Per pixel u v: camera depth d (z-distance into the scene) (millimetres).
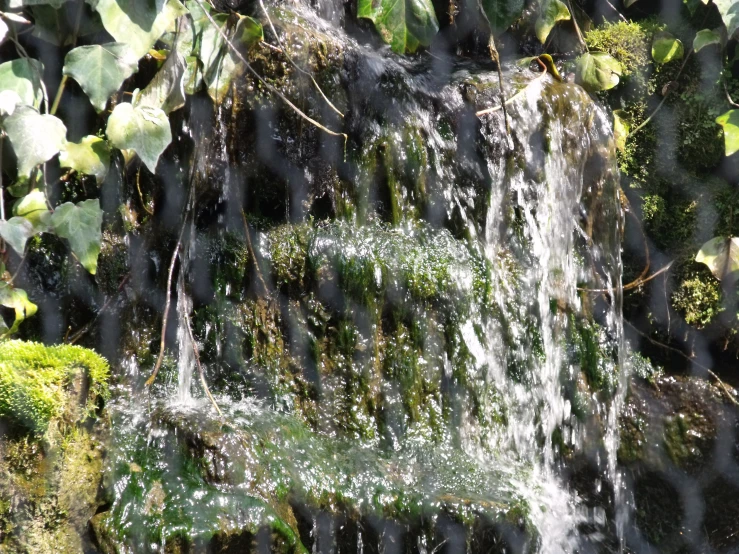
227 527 2482
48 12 2578
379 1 2686
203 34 2605
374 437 2650
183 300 2643
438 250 2699
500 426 2697
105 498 2494
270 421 2605
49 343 2639
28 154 2539
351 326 2670
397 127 2703
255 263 2668
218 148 2643
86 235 2570
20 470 2439
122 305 2660
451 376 2684
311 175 2680
